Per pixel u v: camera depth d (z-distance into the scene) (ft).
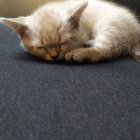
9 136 0.35
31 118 0.39
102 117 0.39
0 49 0.69
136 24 0.73
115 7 0.77
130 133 0.36
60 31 0.63
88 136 0.35
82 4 0.64
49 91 0.46
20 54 0.65
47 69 0.54
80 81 0.49
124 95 0.45
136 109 0.42
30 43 0.64
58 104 0.42
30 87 0.47
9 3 1.09
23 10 1.09
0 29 0.89
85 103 0.42
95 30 0.70
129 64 0.60
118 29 0.68
